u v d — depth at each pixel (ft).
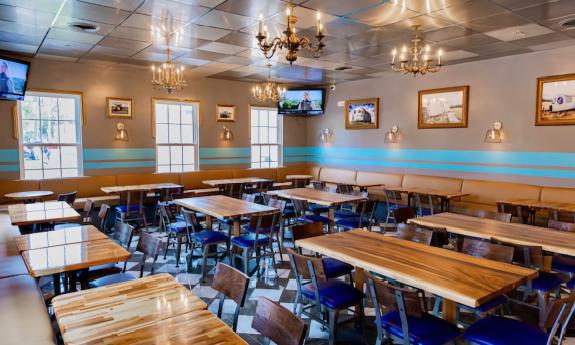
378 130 29.04
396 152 27.86
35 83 22.36
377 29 16.39
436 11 14.05
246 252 14.55
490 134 22.40
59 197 19.44
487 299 6.86
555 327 7.04
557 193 19.53
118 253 9.86
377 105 28.86
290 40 10.96
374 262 8.78
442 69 24.70
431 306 12.16
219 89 29.78
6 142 21.86
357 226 17.98
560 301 7.09
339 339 10.21
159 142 27.55
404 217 15.15
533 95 20.71
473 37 17.63
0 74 18.90
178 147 28.50
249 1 13.05
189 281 14.40
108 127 25.08
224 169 30.40
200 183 28.53
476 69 23.02
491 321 7.99
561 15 14.52
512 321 7.98
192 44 19.04
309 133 34.78
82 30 16.60
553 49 19.83
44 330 7.82
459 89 23.80
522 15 14.52
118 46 19.48
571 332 10.08
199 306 6.74
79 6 13.57
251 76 28.48
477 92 23.06
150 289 7.50
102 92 24.73
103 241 11.04
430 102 25.50
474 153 23.44
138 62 23.49
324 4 13.33
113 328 5.92
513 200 19.62
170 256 17.49
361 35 17.31
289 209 21.61
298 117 34.63
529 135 20.98
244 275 7.43
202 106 29.01
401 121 27.43
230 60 22.82
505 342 7.17
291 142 34.40
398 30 16.53
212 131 29.66
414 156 26.73
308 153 34.99
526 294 12.10
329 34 17.13
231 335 5.76
